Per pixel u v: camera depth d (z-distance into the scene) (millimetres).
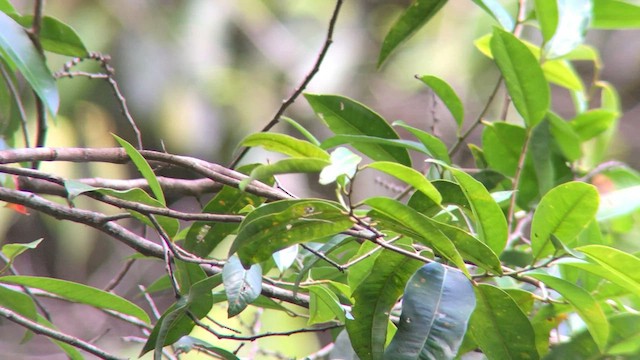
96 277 9633
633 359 4191
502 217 4145
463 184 4133
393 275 4121
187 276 4223
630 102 10492
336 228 4082
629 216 4551
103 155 4203
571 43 4398
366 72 10438
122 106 4379
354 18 10734
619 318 4195
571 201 4125
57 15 9055
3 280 4211
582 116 4566
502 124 4469
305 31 10531
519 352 4105
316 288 4203
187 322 4160
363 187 8703
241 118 9758
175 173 6520
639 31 10758
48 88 4301
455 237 4098
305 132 4309
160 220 4219
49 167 8281
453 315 4051
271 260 4305
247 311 5594
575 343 4207
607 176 4578
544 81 4348
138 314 4242
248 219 4078
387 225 4098
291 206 4066
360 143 4352
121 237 4227
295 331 4203
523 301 4207
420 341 4043
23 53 4293
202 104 9609
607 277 4145
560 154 4531
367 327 4113
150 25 9531
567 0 4422
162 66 9500
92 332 8156
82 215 4211
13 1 8906
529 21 4461
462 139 4441
